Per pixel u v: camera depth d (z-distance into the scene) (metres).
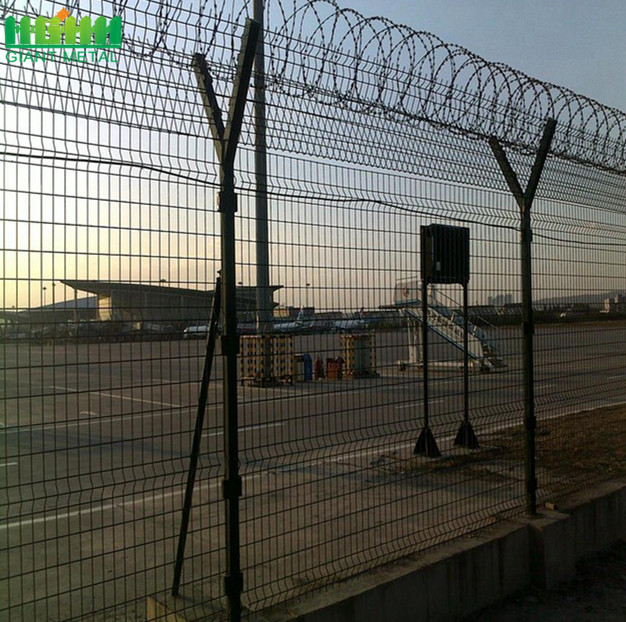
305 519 5.01
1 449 8.47
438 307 6.00
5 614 3.59
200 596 3.41
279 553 4.32
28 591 3.91
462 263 4.43
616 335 5.76
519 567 4.30
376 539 4.53
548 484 5.52
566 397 6.05
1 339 2.49
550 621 3.89
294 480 6.31
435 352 6.79
